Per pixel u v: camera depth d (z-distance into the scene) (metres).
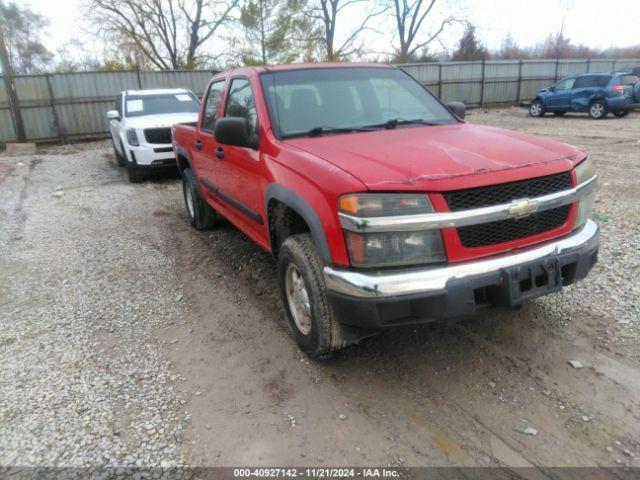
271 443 2.62
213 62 30.17
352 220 2.56
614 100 18.08
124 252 5.73
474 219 2.58
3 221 7.30
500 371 3.11
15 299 4.57
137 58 30.05
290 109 3.79
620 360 3.14
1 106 17.66
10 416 2.88
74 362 3.45
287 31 25.66
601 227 5.61
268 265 5.10
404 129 3.72
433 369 3.17
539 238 2.82
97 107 19.06
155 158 9.76
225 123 3.67
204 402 2.97
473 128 3.77
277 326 3.85
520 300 2.69
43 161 14.00
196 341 3.69
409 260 2.58
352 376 3.16
